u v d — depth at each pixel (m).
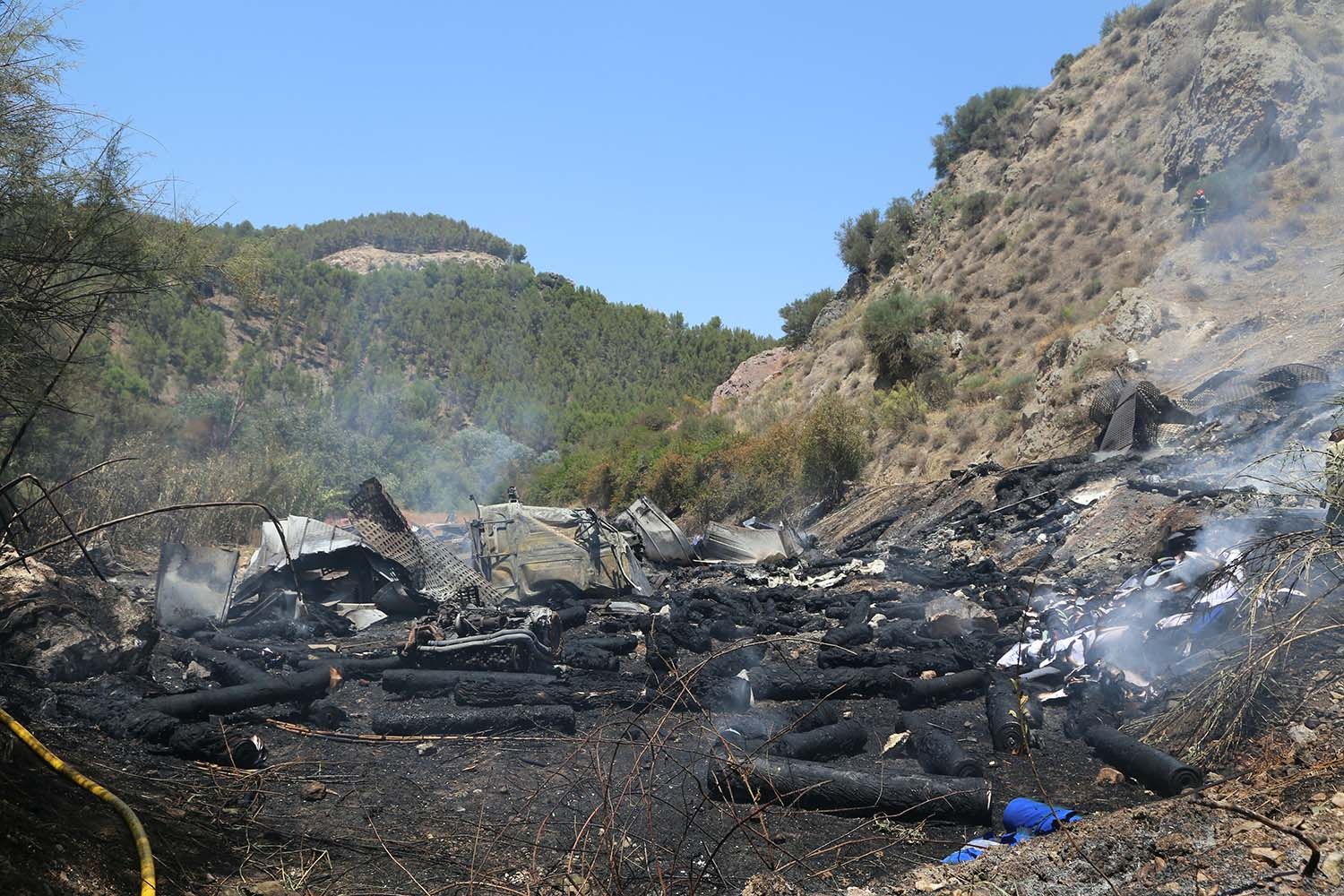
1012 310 34.78
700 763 6.62
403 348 126.38
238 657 9.66
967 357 33.62
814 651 9.95
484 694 8.13
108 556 13.62
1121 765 6.36
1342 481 7.23
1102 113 40.41
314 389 82.50
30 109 6.68
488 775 6.66
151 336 83.88
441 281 143.62
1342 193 27.03
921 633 10.40
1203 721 6.47
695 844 5.40
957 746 6.58
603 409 104.88
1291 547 7.17
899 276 44.38
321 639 11.30
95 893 4.06
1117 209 35.03
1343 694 6.29
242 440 36.78
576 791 6.29
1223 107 31.42
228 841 5.24
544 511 14.00
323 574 12.29
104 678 7.84
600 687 8.53
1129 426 17.83
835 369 40.78
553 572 13.40
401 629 11.92
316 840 5.43
